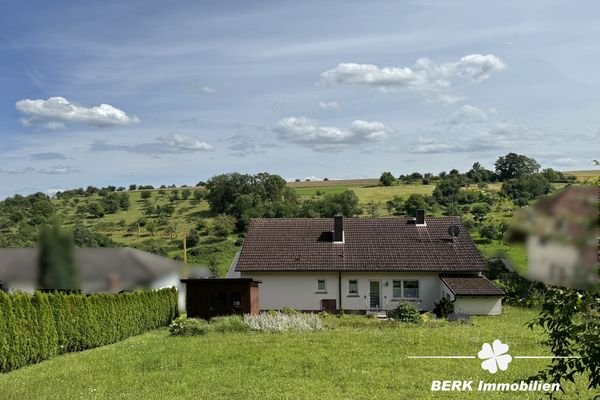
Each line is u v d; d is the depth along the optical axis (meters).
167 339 23.30
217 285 31.33
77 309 23.02
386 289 37.31
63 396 12.91
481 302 33.25
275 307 37.53
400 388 13.31
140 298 29.20
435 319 29.55
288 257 38.47
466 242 38.97
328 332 23.81
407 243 39.53
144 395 12.95
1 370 17.86
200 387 13.73
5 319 18.25
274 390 13.23
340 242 39.91
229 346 19.88
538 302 5.86
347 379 14.32
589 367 5.85
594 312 5.64
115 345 23.52
